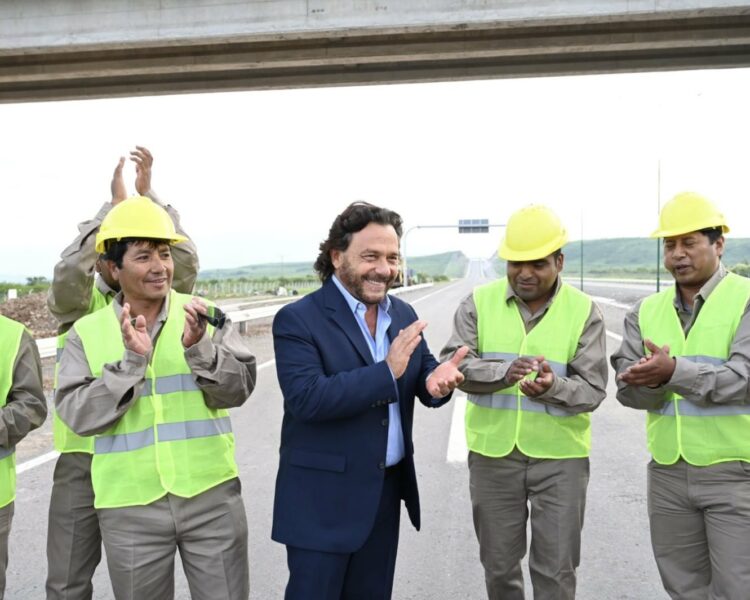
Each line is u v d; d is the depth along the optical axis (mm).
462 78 11883
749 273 27984
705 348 3053
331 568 2684
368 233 2619
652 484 3229
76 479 3217
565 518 3188
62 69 11625
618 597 3877
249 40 9727
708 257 3059
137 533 2676
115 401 2508
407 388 2822
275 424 8055
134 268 2684
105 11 9719
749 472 2928
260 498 5488
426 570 4254
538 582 3262
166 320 2824
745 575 2910
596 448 6887
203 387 2691
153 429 2707
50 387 9492
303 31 9359
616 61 11391
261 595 3959
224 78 12711
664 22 9758
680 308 3223
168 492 2684
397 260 2693
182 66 11297
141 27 9664
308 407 2561
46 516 5098
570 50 10336
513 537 3352
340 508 2689
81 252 3281
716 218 3029
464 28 9234
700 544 3146
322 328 2717
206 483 2762
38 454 6672
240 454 6758
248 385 2824
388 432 2758
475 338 3451
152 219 2695
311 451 2734
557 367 3266
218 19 9508
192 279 3756
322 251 2828
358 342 2729
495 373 3135
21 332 2955
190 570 2797
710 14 8750
